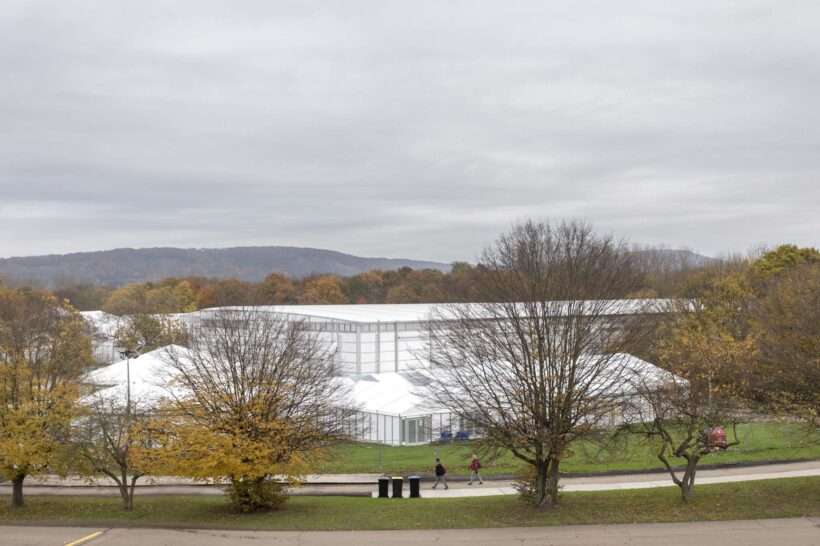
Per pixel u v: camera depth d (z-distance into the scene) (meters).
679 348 51.44
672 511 37.09
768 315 65.19
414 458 56.38
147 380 68.31
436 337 55.69
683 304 78.06
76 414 41.22
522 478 39.84
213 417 39.47
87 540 34.72
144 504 42.22
